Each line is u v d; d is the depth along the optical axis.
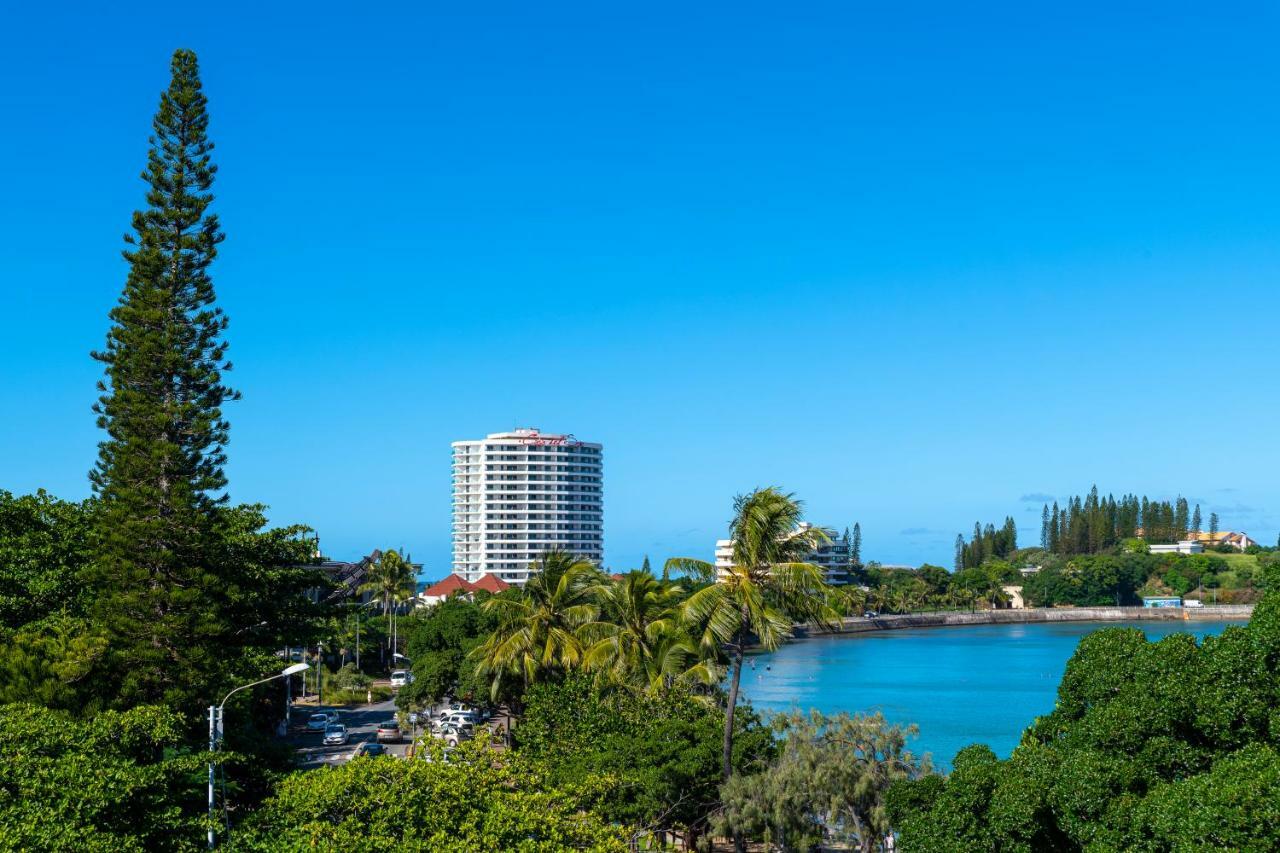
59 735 31.95
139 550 47.62
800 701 115.31
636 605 55.19
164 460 48.97
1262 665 23.34
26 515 52.09
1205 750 23.66
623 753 40.84
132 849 27.12
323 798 27.95
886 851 38.25
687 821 39.94
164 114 51.19
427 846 26.31
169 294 51.03
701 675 50.22
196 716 45.12
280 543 56.53
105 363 50.41
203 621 46.88
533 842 26.97
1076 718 28.38
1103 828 23.39
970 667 158.25
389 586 142.62
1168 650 25.09
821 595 43.06
